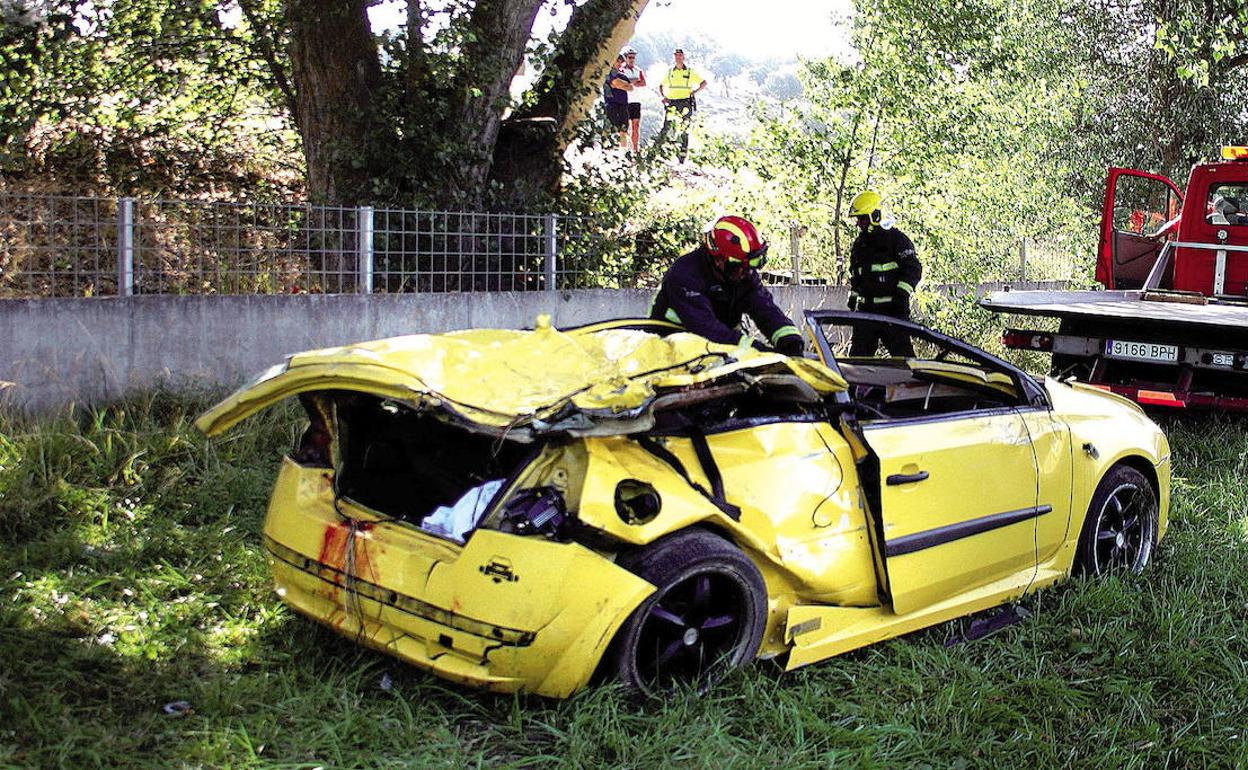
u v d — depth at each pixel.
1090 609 5.12
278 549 4.19
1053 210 15.05
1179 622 5.05
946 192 12.39
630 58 17.17
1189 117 18.38
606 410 3.66
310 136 9.93
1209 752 4.05
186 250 7.66
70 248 7.16
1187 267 11.17
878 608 4.64
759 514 4.17
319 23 9.52
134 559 5.00
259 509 5.81
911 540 4.60
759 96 12.55
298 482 4.25
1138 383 9.08
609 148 10.98
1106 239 12.02
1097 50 18.66
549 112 10.93
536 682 3.71
